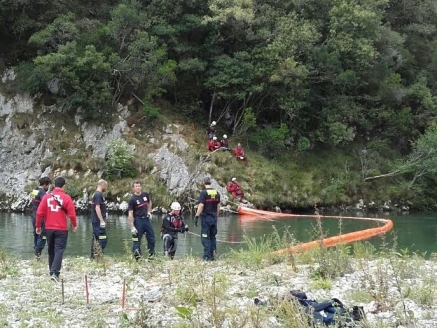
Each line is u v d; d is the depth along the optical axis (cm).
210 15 3634
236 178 3259
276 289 1026
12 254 1644
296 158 3656
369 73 3934
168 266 1298
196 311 812
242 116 3641
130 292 1021
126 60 3338
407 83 4462
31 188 3141
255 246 1491
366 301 927
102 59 3162
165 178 3138
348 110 3744
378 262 1193
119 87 3381
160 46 3491
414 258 1498
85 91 3231
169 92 3653
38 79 3206
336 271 1179
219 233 2291
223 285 1002
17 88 3375
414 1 4778
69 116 3319
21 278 1180
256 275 1177
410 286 1022
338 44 3622
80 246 1894
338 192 3562
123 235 2161
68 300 956
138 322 770
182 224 1509
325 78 3669
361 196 3666
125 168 3128
